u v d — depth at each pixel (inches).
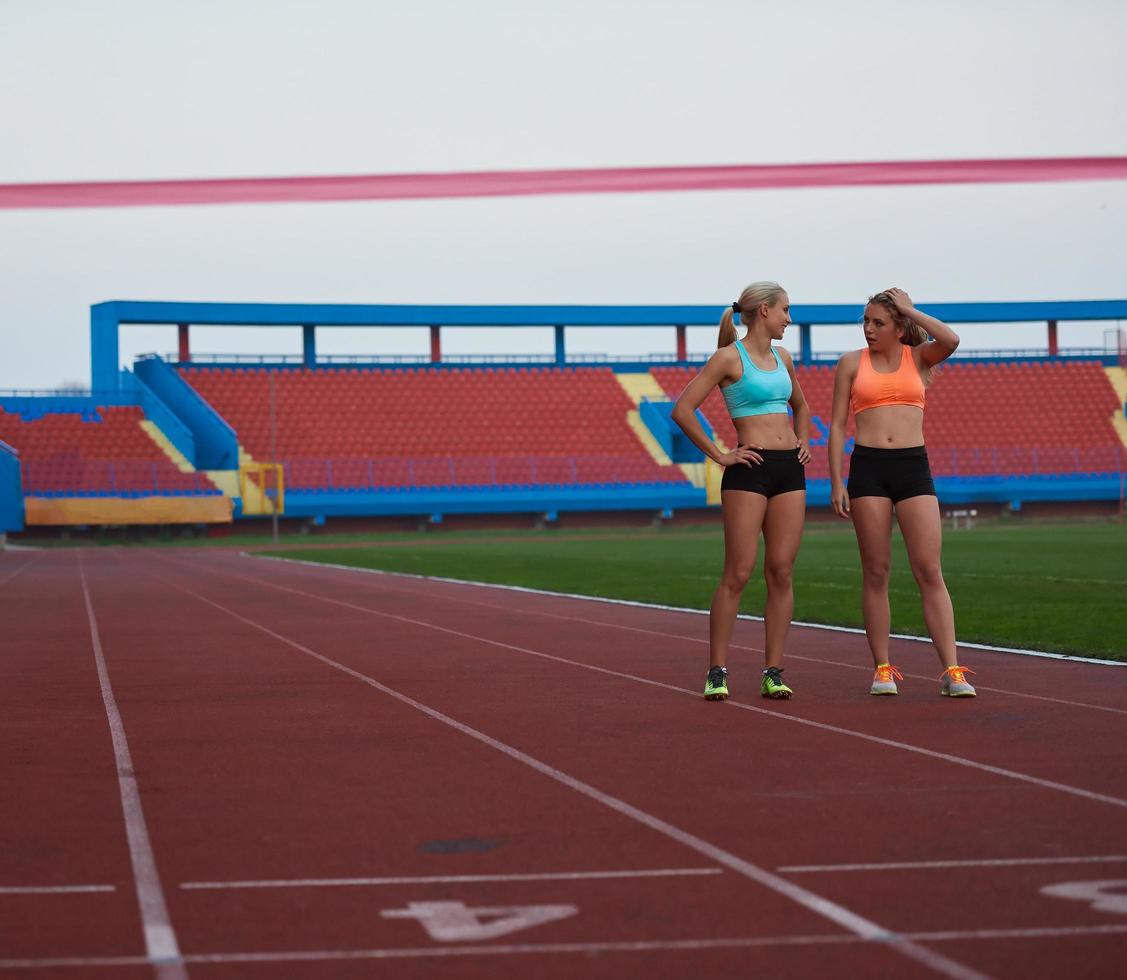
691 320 2930.6
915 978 153.3
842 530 2142.0
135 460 2464.3
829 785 258.5
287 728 343.3
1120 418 2896.2
